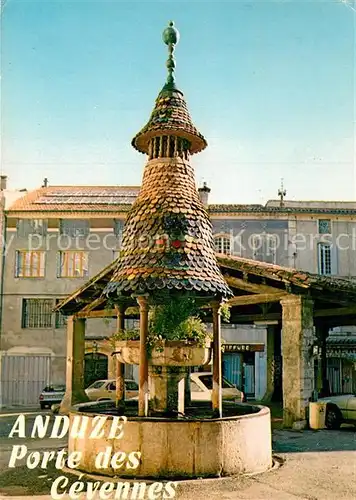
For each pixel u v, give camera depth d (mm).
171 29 10695
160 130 9977
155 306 9695
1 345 26625
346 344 27828
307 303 14133
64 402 19875
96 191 30172
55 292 26906
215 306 9547
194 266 9266
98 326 26797
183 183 9938
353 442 11867
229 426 8633
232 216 26984
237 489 7781
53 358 26578
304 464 9523
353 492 7691
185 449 8398
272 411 19734
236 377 27734
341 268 27031
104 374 26688
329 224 27297
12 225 27250
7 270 27016
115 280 9492
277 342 24844
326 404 14242
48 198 28656
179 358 9164
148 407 9734
